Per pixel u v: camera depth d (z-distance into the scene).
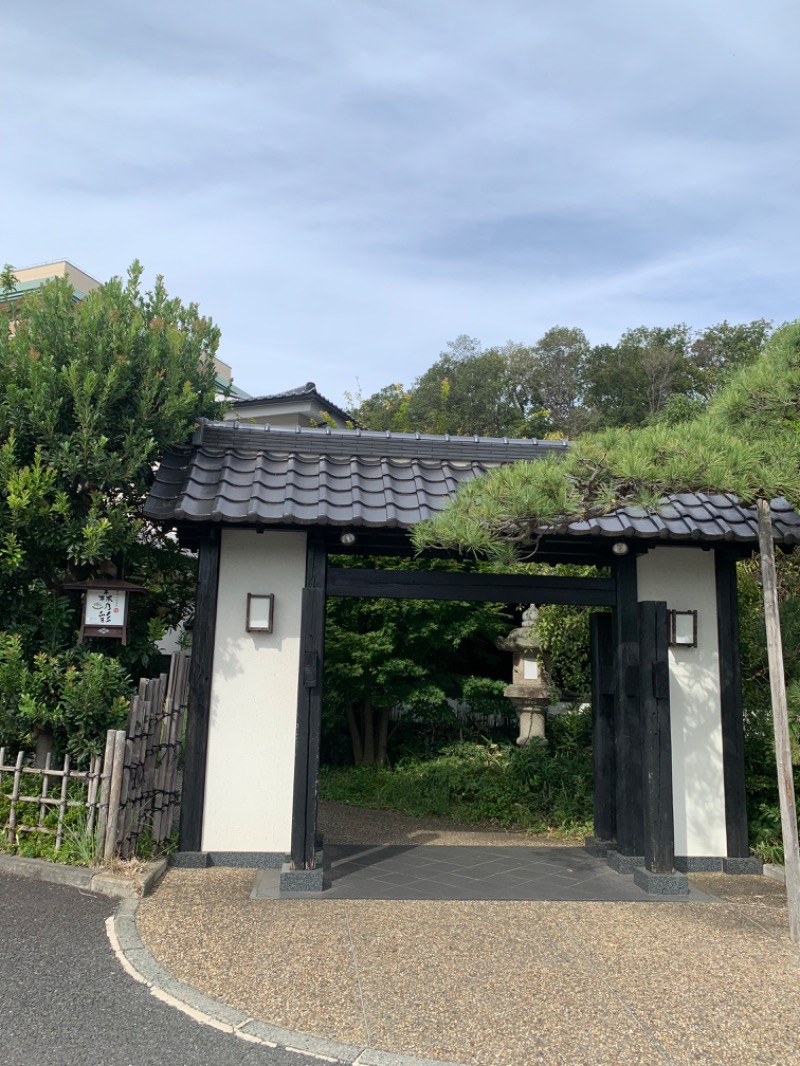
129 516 7.36
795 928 4.88
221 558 6.73
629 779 6.61
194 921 4.92
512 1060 3.36
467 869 6.57
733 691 7.00
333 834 8.07
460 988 4.02
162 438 7.03
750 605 7.99
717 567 7.16
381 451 7.23
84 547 6.48
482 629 11.05
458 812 9.27
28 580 6.96
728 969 4.38
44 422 6.48
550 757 9.83
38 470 6.27
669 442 4.99
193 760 6.43
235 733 6.54
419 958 4.41
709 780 6.91
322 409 17.19
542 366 35.81
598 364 35.78
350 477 6.73
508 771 9.83
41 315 7.07
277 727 6.57
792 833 4.98
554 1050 3.44
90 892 5.41
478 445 7.36
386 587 6.52
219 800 6.46
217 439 7.14
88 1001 3.77
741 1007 3.90
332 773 11.22
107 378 6.59
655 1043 3.53
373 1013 3.72
